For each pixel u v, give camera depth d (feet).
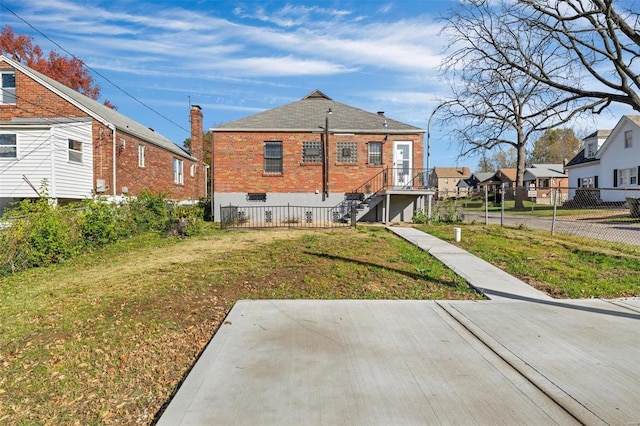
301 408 10.17
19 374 12.80
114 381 12.38
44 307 19.38
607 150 100.12
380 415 9.80
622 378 11.70
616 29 42.06
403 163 61.57
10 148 52.19
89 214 37.19
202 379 11.82
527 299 20.40
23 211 33.47
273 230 48.75
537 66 49.67
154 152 72.79
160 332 16.11
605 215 77.00
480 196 180.96
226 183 60.75
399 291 21.95
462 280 23.85
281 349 14.05
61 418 10.48
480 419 9.61
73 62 111.55
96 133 58.39
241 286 22.61
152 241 41.37
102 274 26.27
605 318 17.40
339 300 20.18
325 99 74.90
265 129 60.39
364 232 45.62
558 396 10.67
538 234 43.16
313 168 60.95
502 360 13.02
